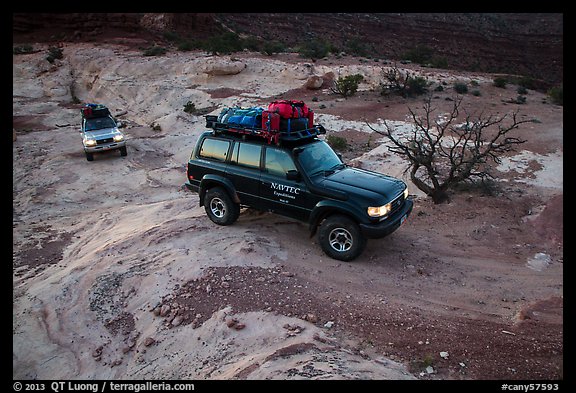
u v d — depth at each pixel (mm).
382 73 29609
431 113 21547
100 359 5449
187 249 7504
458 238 8195
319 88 29844
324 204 6902
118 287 6691
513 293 6250
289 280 6414
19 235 10742
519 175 11805
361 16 75125
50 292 6863
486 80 29688
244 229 8266
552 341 5051
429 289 6328
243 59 35656
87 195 14086
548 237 8102
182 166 17141
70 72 37594
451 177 9781
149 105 30688
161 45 43375
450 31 75250
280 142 7406
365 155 14797
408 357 4805
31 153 18844
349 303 5859
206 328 5520
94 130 18078
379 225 6660
